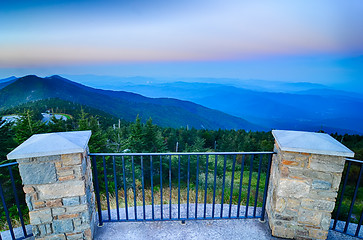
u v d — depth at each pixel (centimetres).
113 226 237
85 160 203
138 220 244
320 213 204
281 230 218
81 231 203
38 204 186
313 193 201
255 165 1555
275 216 216
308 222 209
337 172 191
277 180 215
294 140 195
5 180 924
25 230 213
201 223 244
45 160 177
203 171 1273
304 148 185
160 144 1492
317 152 183
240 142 2317
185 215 265
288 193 205
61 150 172
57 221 195
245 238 221
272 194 233
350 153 176
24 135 1078
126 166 1229
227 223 244
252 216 254
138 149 1382
